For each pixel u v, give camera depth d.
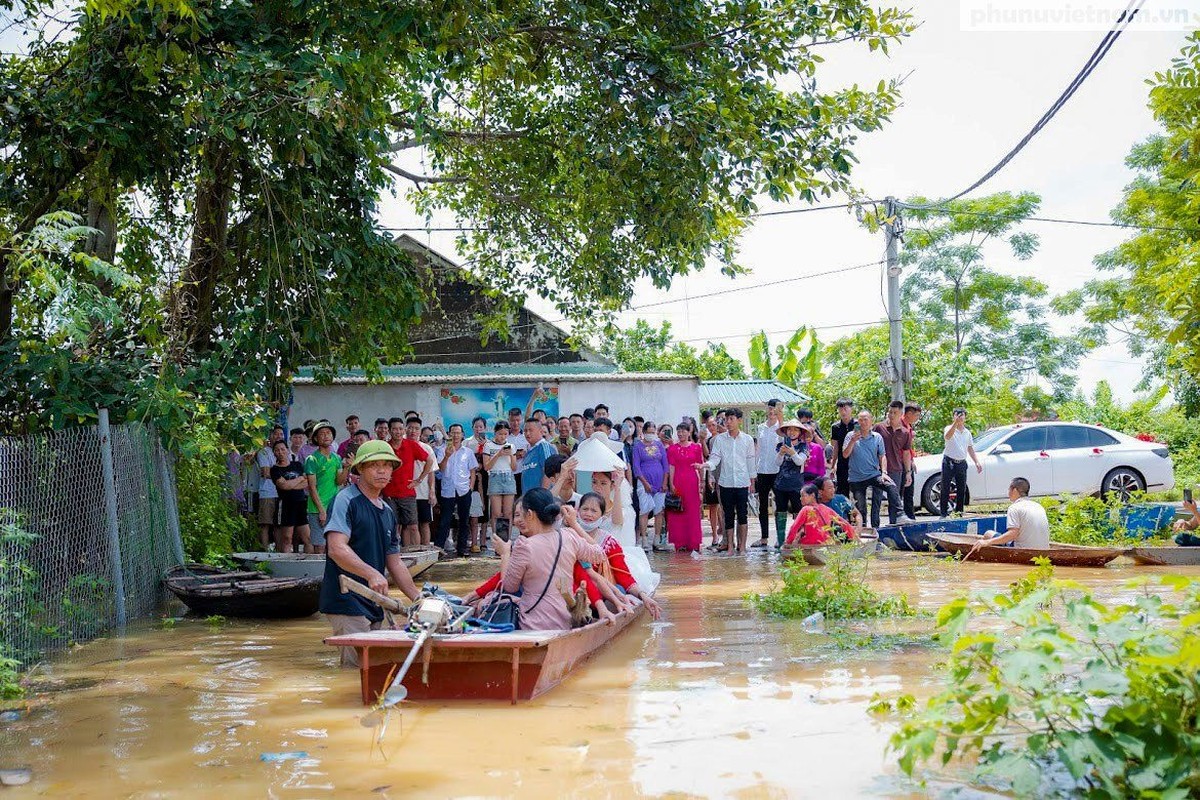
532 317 25.91
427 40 10.23
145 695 6.38
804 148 12.17
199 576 11.05
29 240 9.34
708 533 20.27
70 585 8.66
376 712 5.71
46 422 9.63
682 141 11.64
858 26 12.20
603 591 7.96
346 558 7.07
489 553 17.19
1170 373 13.66
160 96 11.26
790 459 16.17
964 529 15.27
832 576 10.19
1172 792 3.40
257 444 11.34
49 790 4.40
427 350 25.56
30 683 6.82
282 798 4.22
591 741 5.03
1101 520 14.30
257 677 6.95
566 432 16.39
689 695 6.00
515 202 16.34
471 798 4.17
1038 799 3.95
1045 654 3.94
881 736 4.96
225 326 12.58
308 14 10.17
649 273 15.32
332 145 12.28
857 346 33.81
